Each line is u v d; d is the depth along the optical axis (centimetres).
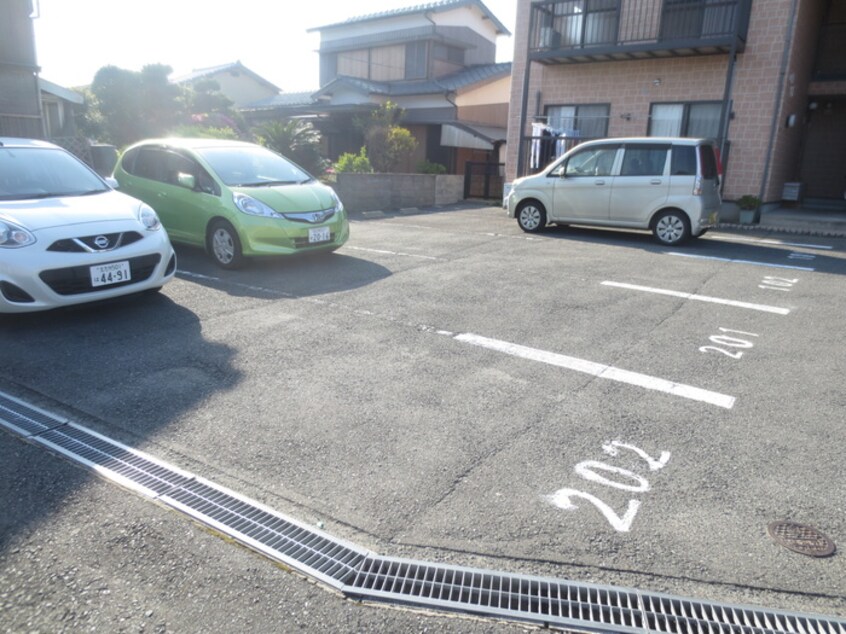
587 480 277
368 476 278
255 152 740
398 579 216
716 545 236
